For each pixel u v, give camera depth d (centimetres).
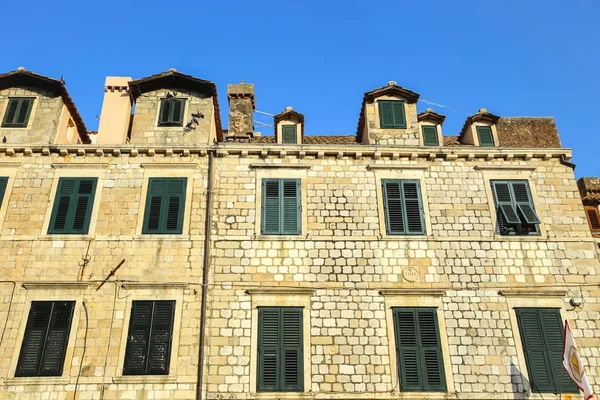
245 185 1816
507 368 1560
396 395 1514
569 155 1873
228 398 1498
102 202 1761
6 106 1914
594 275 1698
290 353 1559
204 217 1753
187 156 1856
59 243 1688
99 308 1598
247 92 2250
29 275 1638
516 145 2152
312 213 1773
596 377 1552
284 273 1673
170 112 1944
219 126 2198
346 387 1523
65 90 1942
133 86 1958
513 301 1652
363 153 1859
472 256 1716
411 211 1786
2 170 1802
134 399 1488
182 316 1598
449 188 1831
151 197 1778
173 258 1678
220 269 1672
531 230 1764
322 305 1630
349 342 1581
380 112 2006
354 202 1795
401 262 1700
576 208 1808
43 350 1538
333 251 1709
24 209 1739
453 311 1633
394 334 1595
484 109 2056
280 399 1498
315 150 1848
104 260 1669
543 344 1595
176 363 1535
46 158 1827
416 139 1959
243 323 1597
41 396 1484
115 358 1535
